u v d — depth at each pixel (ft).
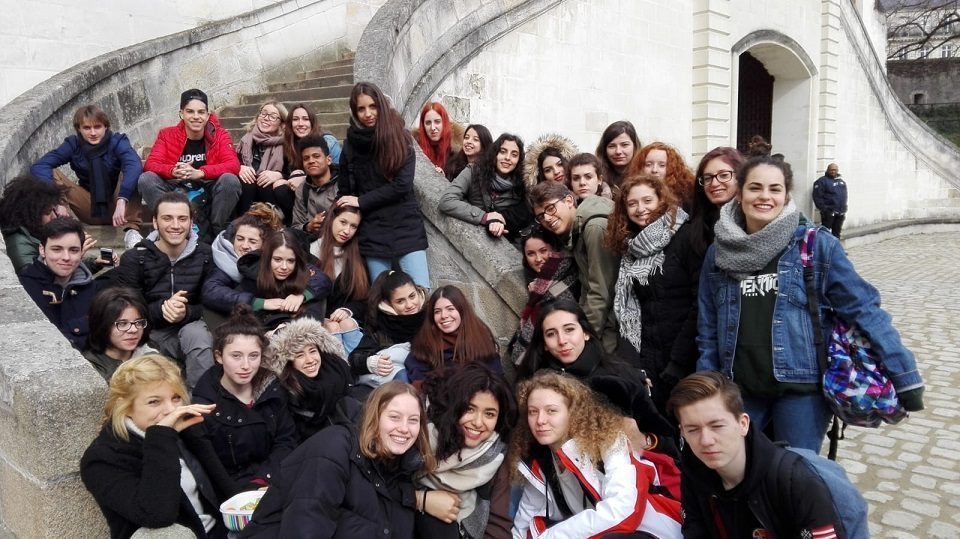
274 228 13.98
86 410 8.91
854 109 62.49
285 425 10.66
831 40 57.31
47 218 13.57
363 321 13.93
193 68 26.53
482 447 10.12
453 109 26.71
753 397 9.35
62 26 24.38
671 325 11.04
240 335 10.05
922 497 13.25
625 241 11.69
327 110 23.71
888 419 8.44
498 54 29.17
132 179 17.31
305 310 12.83
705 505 8.05
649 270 11.24
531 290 13.23
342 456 9.09
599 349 11.13
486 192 15.92
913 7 113.39
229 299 12.36
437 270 15.61
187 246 13.20
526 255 13.75
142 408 8.55
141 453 8.63
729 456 7.37
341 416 11.19
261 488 9.55
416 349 12.41
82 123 17.20
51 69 24.16
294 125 17.42
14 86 23.17
